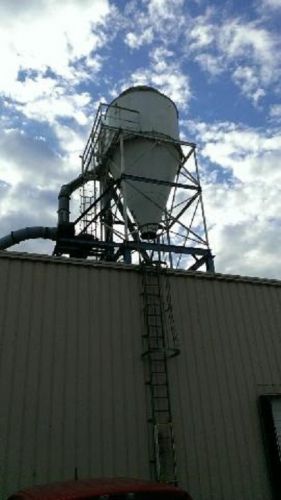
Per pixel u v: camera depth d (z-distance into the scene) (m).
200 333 13.27
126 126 20.78
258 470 12.05
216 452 11.80
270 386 13.45
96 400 11.12
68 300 11.97
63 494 4.99
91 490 5.12
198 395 12.35
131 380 11.71
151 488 5.24
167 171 20.64
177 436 11.55
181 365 12.55
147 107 21.36
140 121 20.98
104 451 10.65
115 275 12.89
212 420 12.18
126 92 22.11
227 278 14.52
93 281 12.52
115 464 10.62
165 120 21.42
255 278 15.06
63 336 11.49
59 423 10.54
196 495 11.06
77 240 19.80
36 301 11.61
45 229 22.69
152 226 20.08
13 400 10.39
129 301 12.72
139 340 12.32
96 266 12.71
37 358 11.01
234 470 11.77
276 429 12.70
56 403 10.71
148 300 12.89
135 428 11.21
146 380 11.88
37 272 11.97
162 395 11.84
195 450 11.59
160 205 20.16
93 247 20.31
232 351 13.47
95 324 11.98
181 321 13.15
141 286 13.11
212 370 12.89
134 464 10.80
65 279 12.20
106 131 21.31
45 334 11.33
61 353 11.28
